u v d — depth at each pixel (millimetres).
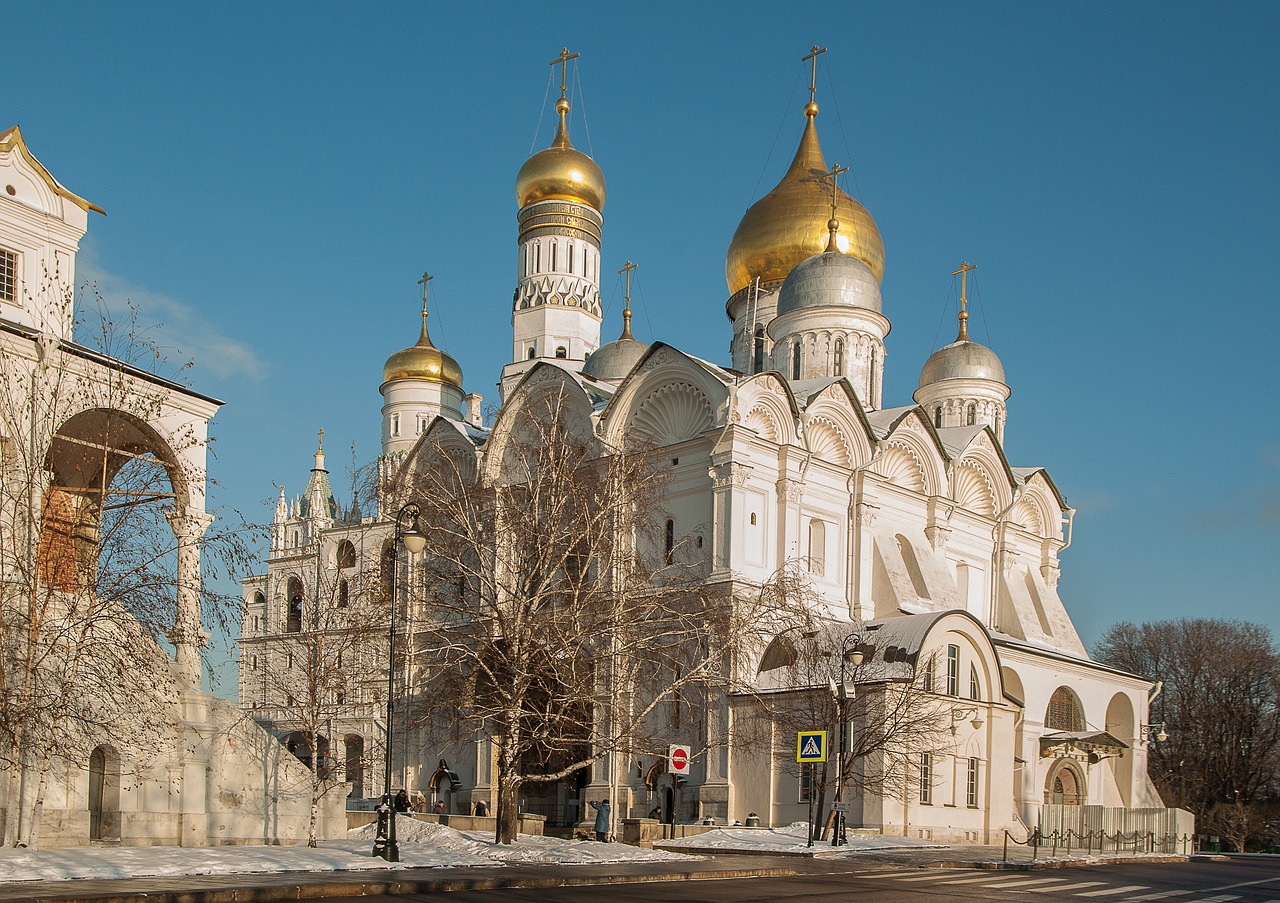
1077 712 72375
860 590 64625
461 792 67750
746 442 60000
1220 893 32625
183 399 41406
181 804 40125
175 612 35906
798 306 79062
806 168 89438
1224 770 97750
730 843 44750
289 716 63125
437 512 45969
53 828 36281
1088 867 43500
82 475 40969
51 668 34469
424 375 98250
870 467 66062
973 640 59125
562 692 45000
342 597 59438
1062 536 82688
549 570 43406
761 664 58375
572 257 91688
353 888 25469
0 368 34750
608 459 49000
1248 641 103188
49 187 42844
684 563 60781
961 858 42562
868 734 49375
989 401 89875
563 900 25031
